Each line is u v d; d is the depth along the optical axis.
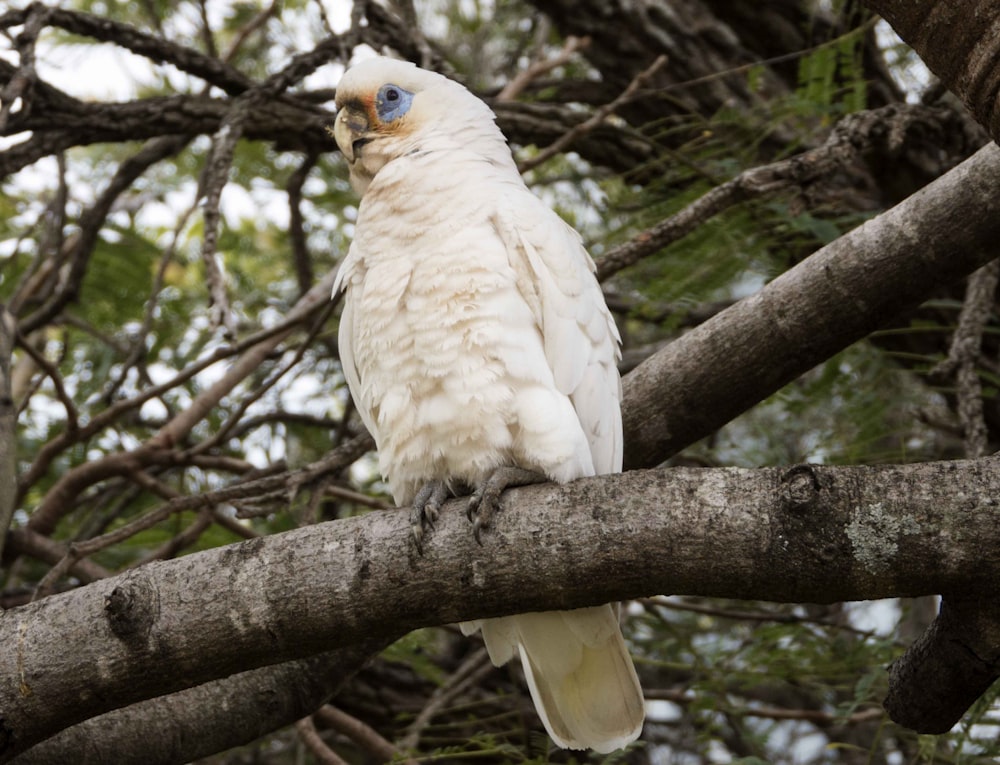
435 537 4.92
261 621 4.93
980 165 6.43
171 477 10.99
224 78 8.93
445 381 6.08
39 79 8.41
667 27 10.41
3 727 4.95
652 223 8.66
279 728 6.63
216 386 8.91
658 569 4.58
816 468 4.41
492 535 4.84
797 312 6.68
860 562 4.31
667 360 6.96
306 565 4.96
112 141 8.86
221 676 5.07
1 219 11.73
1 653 4.97
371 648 6.62
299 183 9.92
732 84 10.38
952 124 8.44
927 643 4.88
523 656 6.28
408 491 6.44
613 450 6.56
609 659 6.15
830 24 10.21
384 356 6.27
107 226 10.61
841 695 9.80
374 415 6.63
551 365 6.30
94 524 10.30
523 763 7.89
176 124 8.87
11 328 7.45
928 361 9.48
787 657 8.61
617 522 4.64
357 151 7.33
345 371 7.08
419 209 6.39
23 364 10.86
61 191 9.28
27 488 8.48
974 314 7.57
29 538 8.50
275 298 12.22
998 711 7.61
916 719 5.19
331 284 8.70
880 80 9.66
